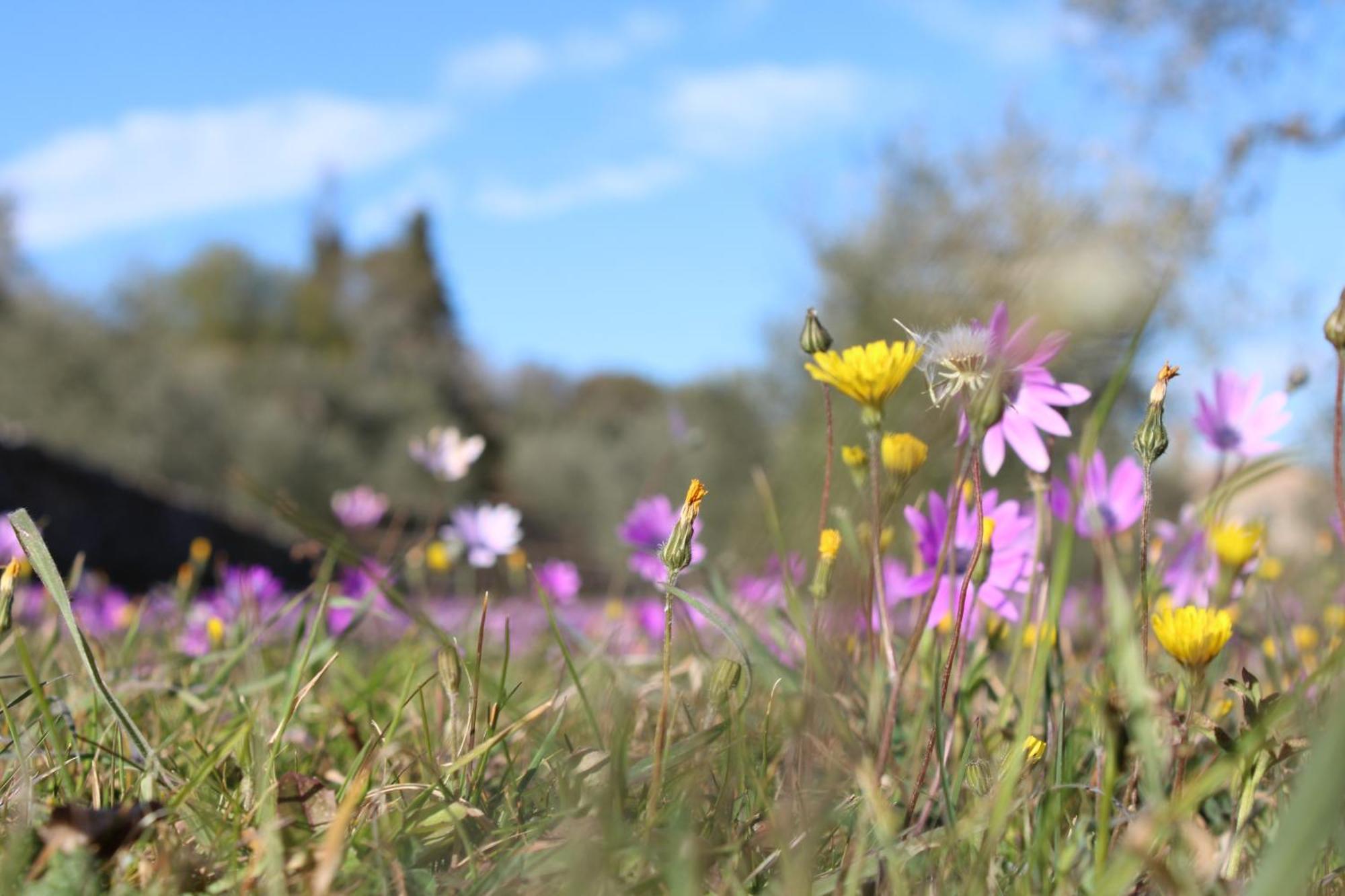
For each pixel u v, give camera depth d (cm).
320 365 1103
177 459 872
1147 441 52
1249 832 54
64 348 934
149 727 66
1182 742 51
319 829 52
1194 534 68
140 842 51
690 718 57
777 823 47
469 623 94
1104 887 46
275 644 82
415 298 1611
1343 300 52
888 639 56
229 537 422
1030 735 56
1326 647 68
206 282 1475
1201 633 51
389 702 70
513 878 48
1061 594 50
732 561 77
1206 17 360
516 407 1336
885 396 53
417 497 966
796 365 576
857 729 57
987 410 50
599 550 768
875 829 50
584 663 72
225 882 49
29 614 107
